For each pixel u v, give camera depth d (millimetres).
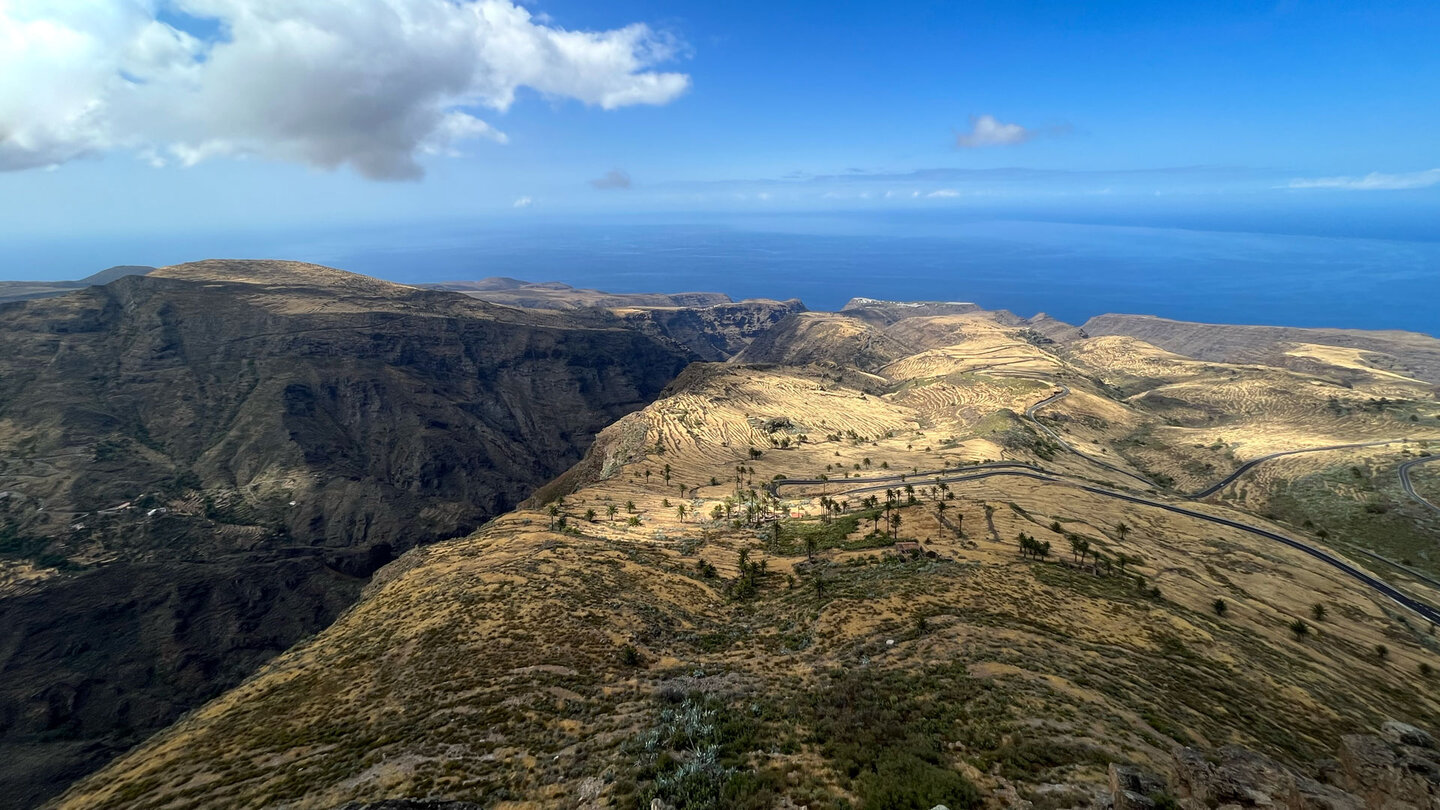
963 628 62000
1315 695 61344
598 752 39375
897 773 30766
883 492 198125
